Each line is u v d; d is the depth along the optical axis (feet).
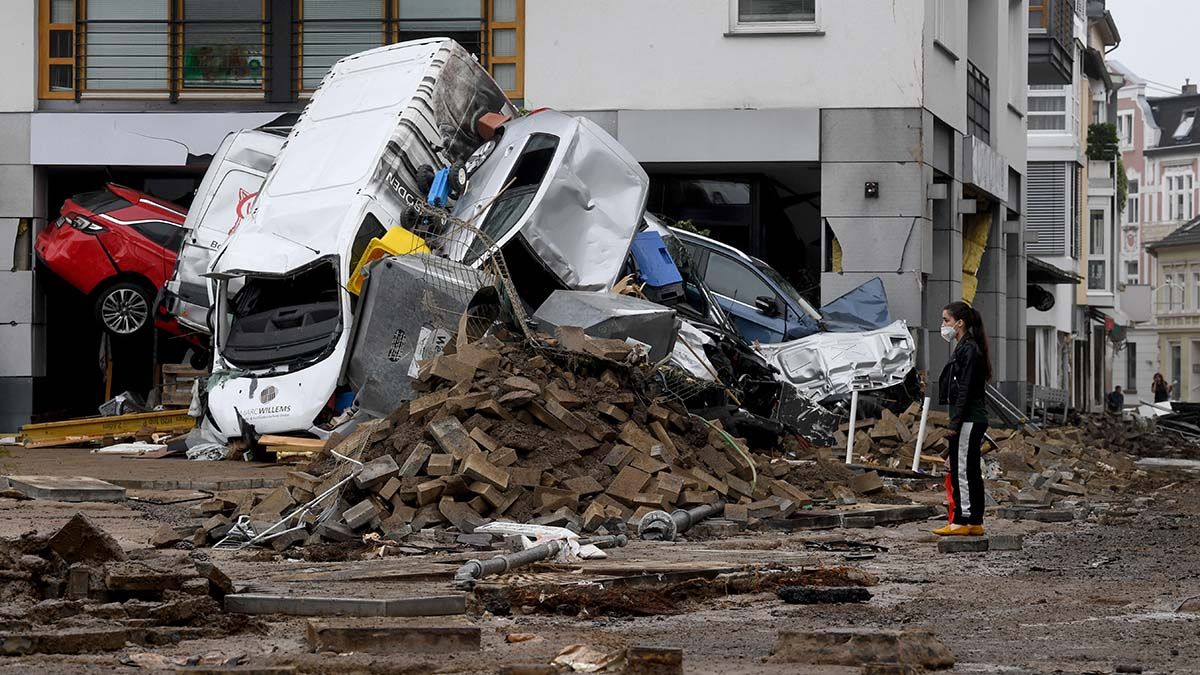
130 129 160.25
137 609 47.16
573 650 41.96
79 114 160.56
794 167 161.58
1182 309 580.71
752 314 138.10
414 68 130.93
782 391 127.24
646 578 58.85
